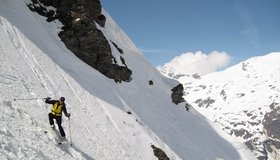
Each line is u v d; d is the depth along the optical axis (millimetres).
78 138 21984
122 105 38125
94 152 22109
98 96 35000
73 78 33125
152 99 51625
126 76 49219
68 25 44406
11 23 31703
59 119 17812
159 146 37281
